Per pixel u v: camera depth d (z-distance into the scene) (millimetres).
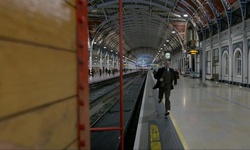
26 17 1014
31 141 1006
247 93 14180
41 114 1081
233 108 9055
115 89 26875
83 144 1560
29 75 1011
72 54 1444
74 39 1479
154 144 4656
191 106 9539
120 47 3641
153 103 10250
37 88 1060
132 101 16250
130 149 7133
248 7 17656
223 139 5121
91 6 30797
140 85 31375
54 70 1211
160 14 37875
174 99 11680
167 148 4469
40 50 1097
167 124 6406
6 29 910
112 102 16719
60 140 1249
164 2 29562
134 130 9281
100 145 7168
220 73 24375
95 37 42375
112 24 44562
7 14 917
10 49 917
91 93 21938
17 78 942
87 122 1682
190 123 6633
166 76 7438
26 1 1019
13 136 912
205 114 7895
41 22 1117
